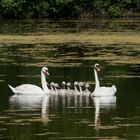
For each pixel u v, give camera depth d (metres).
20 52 44.53
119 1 94.44
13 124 21.59
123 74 33.94
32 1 90.81
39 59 40.31
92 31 64.00
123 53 43.78
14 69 35.69
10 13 89.69
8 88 29.89
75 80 32.03
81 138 19.56
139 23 78.75
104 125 21.47
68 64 37.84
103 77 32.94
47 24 77.19
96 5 92.69
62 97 28.03
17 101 26.61
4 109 24.61
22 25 75.31
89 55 42.62
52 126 21.25
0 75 33.56
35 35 59.19
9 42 52.41
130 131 20.44
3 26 73.31
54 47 48.06
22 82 31.19
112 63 38.31
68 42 52.22
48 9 91.44
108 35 58.94
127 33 61.12
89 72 34.66
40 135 19.94
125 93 28.31
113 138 19.58
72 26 72.69
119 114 23.48
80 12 92.62
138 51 45.03
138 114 23.44
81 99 27.38
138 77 32.88
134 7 95.88
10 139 19.36
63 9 91.81
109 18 92.25
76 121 22.17
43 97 27.95
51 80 31.97
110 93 28.02
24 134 20.05
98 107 25.12
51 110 24.41
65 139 19.44
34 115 23.31
